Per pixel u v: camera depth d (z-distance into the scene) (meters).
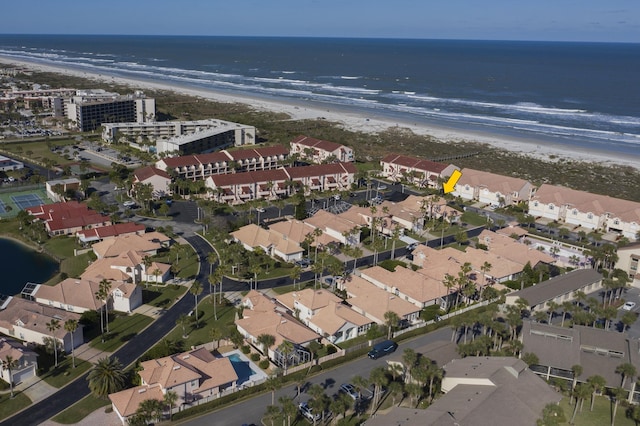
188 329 115.38
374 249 155.25
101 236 158.75
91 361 103.81
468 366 95.69
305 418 89.12
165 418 88.31
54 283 134.00
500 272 141.00
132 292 122.19
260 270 137.25
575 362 99.12
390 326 112.25
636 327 121.31
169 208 189.88
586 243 168.00
